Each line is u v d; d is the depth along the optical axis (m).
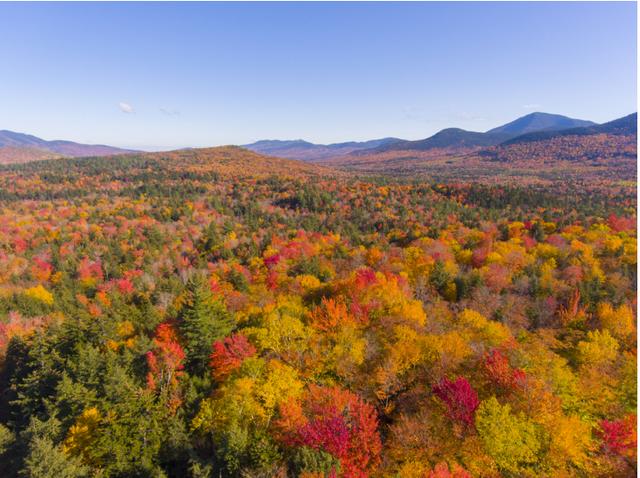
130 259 102.06
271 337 41.38
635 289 57.84
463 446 27.02
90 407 32.19
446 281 65.38
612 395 31.97
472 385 32.91
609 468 25.70
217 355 38.66
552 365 34.16
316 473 22.02
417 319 45.53
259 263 88.44
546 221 120.62
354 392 35.50
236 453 25.42
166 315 55.91
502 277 65.06
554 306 52.97
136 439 29.33
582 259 74.00
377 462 27.34
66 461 26.00
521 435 26.69
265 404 32.16
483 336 42.25
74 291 80.50
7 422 41.34
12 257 105.06
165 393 33.47
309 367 38.38
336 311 45.22
